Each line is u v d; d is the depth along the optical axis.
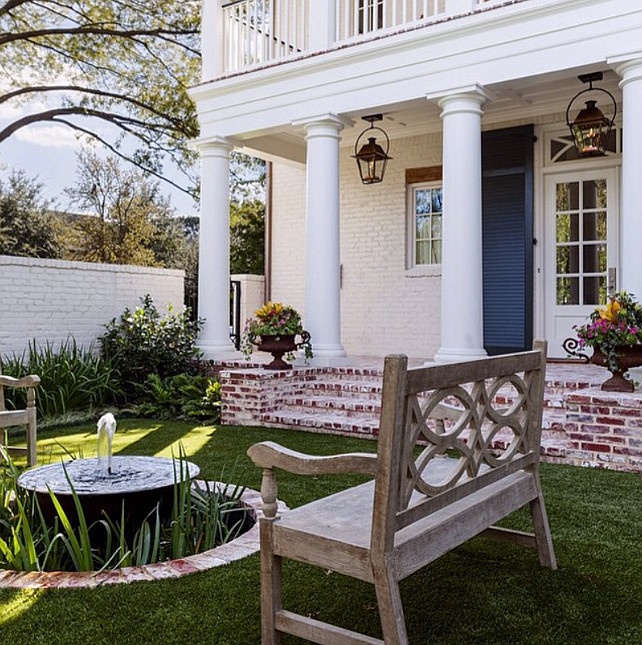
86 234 19.83
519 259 7.72
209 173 8.05
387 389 1.85
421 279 8.84
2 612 2.35
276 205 10.52
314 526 2.09
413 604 2.47
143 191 20.48
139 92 14.94
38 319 7.73
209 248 8.09
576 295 7.59
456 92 6.04
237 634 2.21
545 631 2.25
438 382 2.05
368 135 9.02
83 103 15.02
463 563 2.87
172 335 8.09
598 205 7.47
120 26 14.23
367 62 6.66
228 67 8.11
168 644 2.15
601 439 4.58
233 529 3.35
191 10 14.60
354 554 1.93
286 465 2.09
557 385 5.52
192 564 2.76
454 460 2.96
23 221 19.08
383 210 9.19
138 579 2.61
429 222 8.94
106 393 7.78
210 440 5.77
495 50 5.88
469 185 6.06
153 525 3.24
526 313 7.68
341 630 1.99
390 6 8.84
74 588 2.53
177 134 15.30
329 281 7.04
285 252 10.42
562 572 2.75
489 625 2.30
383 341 9.17
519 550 3.02
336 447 5.37
